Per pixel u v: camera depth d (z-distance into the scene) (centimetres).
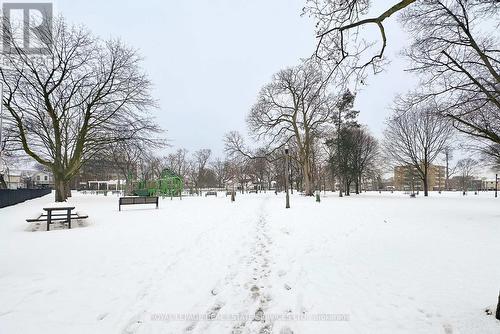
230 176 7250
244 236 862
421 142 3875
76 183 8894
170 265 581
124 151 3020
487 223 1089
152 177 6228
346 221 1145
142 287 468
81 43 2312
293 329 340
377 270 526
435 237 816
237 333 337
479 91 1113
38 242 799
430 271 515
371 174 5212
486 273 502
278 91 3606
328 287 454
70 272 540
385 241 767
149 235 889
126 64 2594
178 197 3712
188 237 853
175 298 428
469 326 326
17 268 563
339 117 3541
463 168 6662
